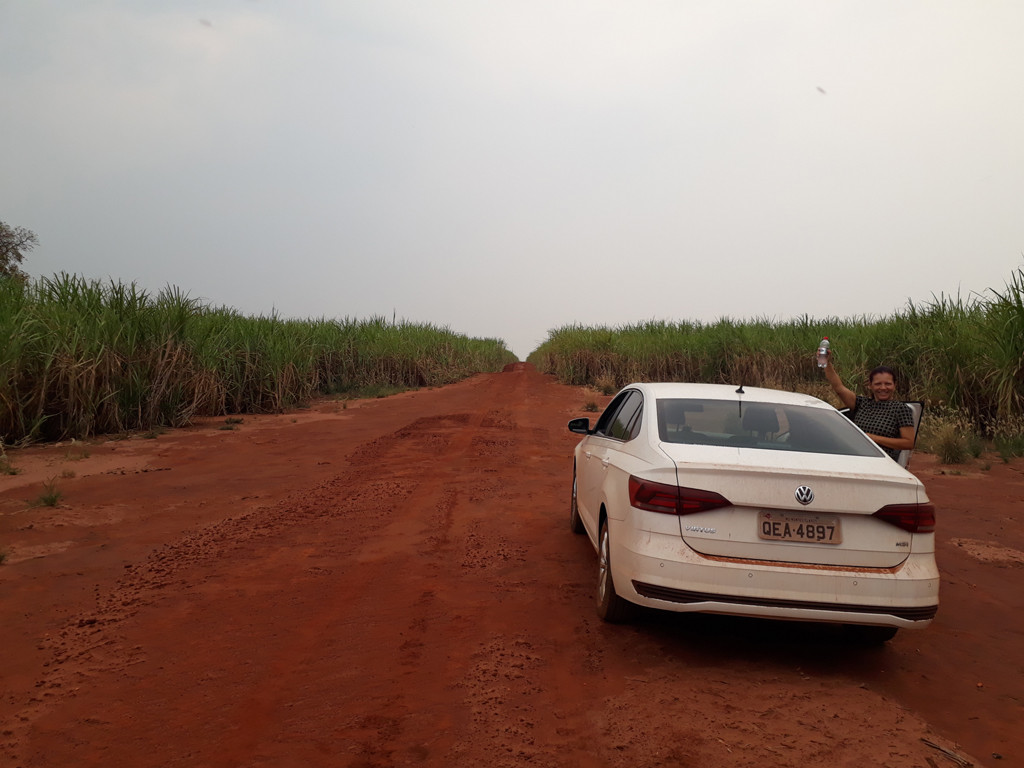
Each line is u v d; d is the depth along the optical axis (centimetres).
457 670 381
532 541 640
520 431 1374
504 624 448
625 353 2389
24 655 391
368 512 735
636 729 323
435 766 292
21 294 1192
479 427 1427
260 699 346
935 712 353
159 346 1294
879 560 371
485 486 873
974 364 1178
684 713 339
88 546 599
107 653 396
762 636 443
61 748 301
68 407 1126
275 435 1278
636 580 386
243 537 635
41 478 856
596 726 326
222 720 326
